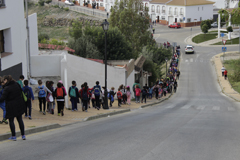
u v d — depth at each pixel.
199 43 76.44
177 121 13.95
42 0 111.19
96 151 7.71
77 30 40.72
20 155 7.35
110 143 8.66
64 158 7.07
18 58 18.05
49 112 15.40
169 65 56.72
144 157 7.14
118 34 40.47
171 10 96.94
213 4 104.19
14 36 17.39
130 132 10.50
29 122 12.19
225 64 56.25
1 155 7.39
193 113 18.80
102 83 25.67
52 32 92.31
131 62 29.75
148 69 38.78
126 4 64.94
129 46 42.75
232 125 12.66
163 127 11.77
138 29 60.91
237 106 24.70
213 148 8.11
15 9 17.50
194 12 95.25
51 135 10.13
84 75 24.88
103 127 11.84
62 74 21.09
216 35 82.19
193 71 53.09
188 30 89.88
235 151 7.81
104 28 19.16
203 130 11.07
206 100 30.62
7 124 11.38
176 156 7.25
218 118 15.65
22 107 9.09
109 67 26.27
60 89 14.84
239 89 38.97
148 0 103.19
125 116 16.73
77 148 8.05
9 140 9.16
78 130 11.14
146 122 13.50
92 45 37.69
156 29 92.50
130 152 7.61
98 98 18.78
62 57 23.38
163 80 37.31
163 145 8.40
